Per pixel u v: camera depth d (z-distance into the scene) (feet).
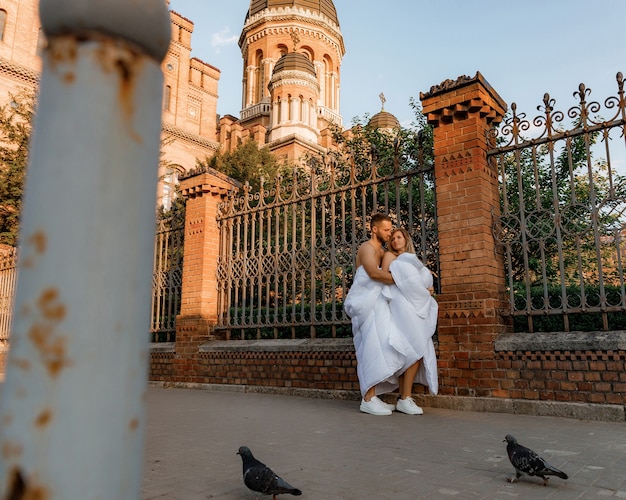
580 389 16.21
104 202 2.04
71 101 2.09
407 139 36.76
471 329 18.56
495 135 19.93
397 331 17.49
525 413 16.87
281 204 26.25
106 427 1.97
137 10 2.18
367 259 18.12
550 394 16.71
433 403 18.86
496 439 12.80
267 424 15.58
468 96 19.70
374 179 22.66
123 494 2.02
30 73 85.51
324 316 23.56
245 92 143.64
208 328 28.40
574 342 16.35
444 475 9.44
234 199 29.12
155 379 29.76
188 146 106.63
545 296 17.90
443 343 19.11
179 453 11.57
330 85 144.77
